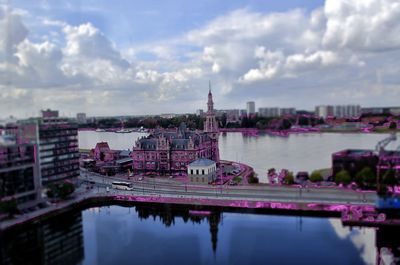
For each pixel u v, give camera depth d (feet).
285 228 512.22
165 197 637.71
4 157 558.15
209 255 438.81
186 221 573.33
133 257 443.32
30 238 542.16
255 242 470.39
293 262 412.77
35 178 609.01
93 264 432.25
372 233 488.85
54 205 620.90
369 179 551.18
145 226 554.87
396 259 418.72
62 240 520.01
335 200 553.23
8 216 548.72
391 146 567.18
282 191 625.82
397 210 509.76
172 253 451.12
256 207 577.43
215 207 599.98
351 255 431.02
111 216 610.65
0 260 476.13
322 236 481.05
